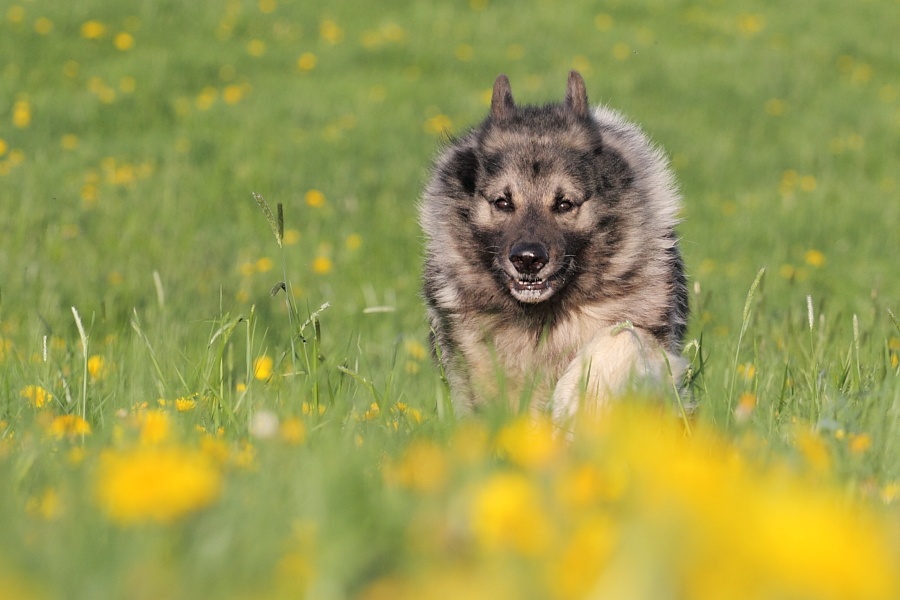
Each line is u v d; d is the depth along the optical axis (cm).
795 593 267
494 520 342
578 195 1002
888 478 588
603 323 1000
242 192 2491
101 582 316
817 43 4606
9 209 2100
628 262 1009
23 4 4056
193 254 1928
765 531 275
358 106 3428
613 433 458
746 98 3853
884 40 4797
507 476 471
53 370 969
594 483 414
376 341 1506
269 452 534
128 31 4012
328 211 2400
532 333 1012
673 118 3550
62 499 427
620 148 1066
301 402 747
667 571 276
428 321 1093
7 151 2739
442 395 817
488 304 1026
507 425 623
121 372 945
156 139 2938
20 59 3575
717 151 3219
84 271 1711
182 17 4238
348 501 398
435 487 429
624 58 4222
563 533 360
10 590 296
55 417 739
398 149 2980
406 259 2091
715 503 304
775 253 2319
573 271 996
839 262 2319
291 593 332
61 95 3284
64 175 2483
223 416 769
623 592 276
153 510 352
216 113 3238
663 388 728
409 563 349
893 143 3494
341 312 1664
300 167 2714
